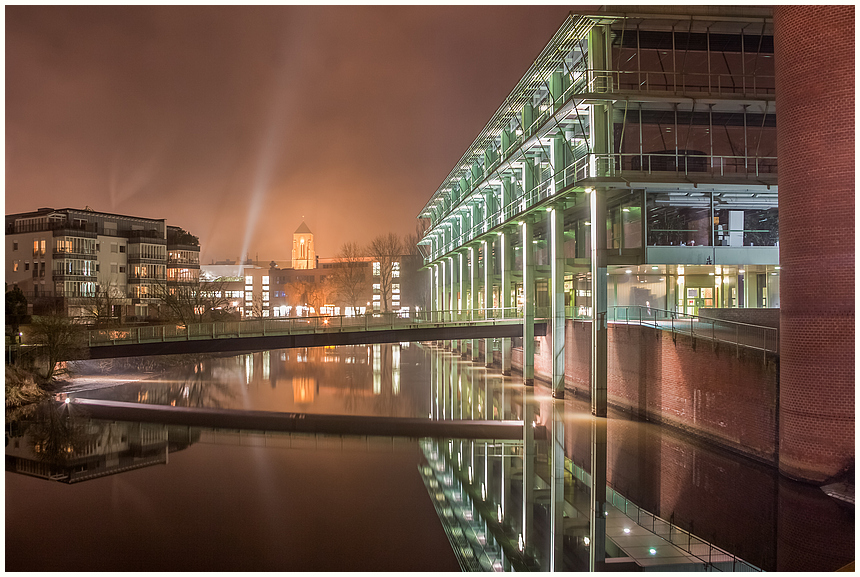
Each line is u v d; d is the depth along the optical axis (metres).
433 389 36.41
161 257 76.00
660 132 26.34
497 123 39.53
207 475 18.95
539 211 33.94
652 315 32.50
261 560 12.58
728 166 26.53
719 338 20.62
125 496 16.91
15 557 12.71
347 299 118.44
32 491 17.31
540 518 15.05
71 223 68.19
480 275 54.03
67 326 32.50
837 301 15.30
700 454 19.48
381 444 22.84
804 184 15.87
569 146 29.70
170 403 31.22
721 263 27.16
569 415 27.03
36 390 31.39
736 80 26.41
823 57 15.54
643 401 25.20
